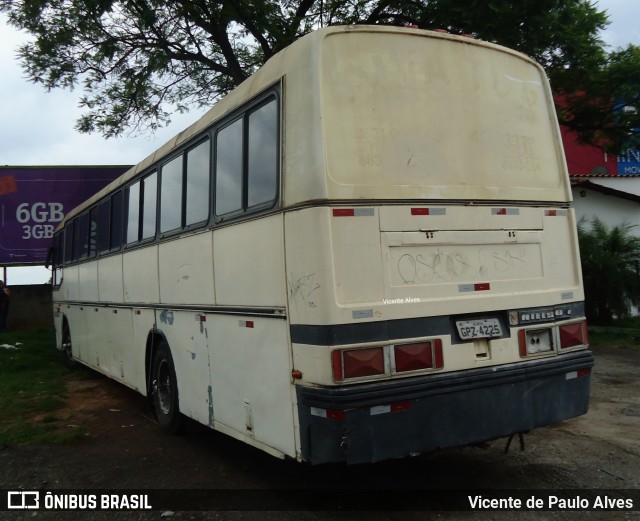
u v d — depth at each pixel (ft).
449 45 14.44
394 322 12.48
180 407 19.74
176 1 40.09
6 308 55.11
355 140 12.78
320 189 12.17
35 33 45.21
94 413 25.84
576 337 15.14
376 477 16.15
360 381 11.96
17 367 38.14
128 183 25.30
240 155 15.30
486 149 14.48
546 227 15.10
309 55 12.85
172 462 18.29
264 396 13.99
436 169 13.60
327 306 11.89
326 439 11.91
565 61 40.19
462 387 13.01
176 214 19.69
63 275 40.04
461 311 13.28
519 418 13.84
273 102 13.88
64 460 18.92
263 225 13.94
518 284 14.33
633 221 60.90
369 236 12.49
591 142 49.44
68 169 58.59
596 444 18.62
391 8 42.68
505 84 15.19
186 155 19.04
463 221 13.67
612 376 29.30
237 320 15.26
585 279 46.73
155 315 21.86
